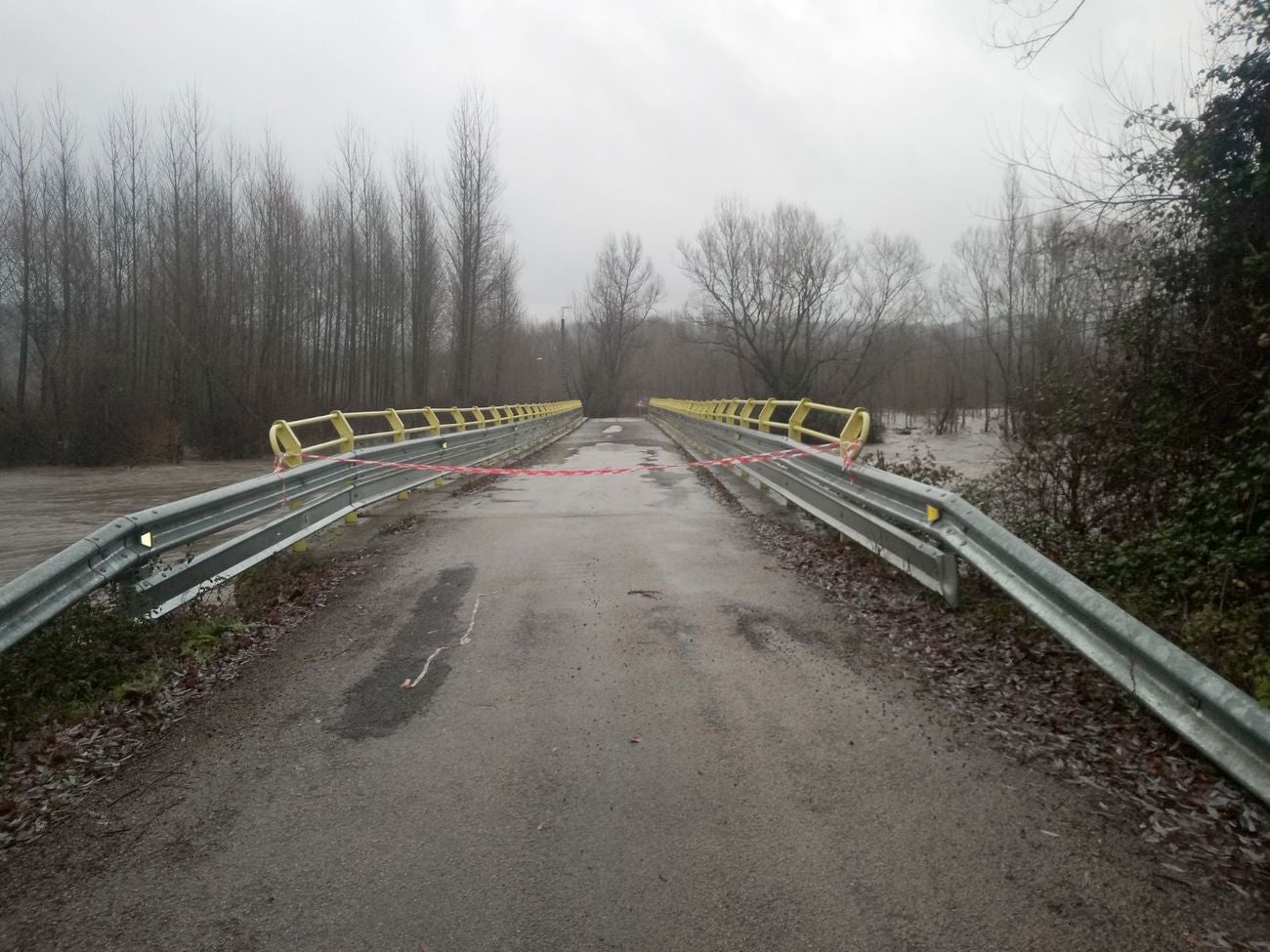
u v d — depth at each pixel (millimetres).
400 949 2537
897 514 6676
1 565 10195
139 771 3756
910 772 3625
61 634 4781
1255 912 2676
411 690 4656
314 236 40625
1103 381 7750
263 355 34688
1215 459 6734
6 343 36250
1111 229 8547
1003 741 3926
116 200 35219
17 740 4109
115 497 18812
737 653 5203
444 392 50969
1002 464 9992
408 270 44656
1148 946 2521
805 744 3910
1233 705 3186
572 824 3229
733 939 2559
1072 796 3416
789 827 3189
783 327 45375
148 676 4773
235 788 3576
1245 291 6938
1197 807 3312
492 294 52656
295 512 7883
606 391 77062
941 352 46781
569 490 13312
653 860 2979
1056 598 4402
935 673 4836
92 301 36062
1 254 33500
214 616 5848
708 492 12945
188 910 2750
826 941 2545
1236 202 6996
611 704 4406
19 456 28609
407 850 3068
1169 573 5898
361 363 44438
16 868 3023
